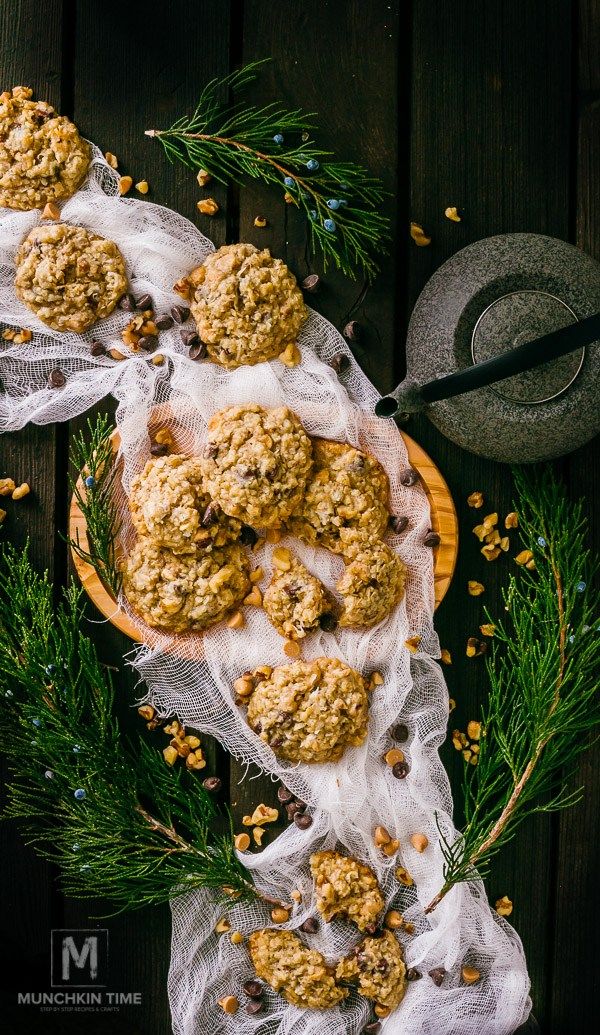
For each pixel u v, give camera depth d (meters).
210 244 1.01
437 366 0.95
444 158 1.02
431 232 1.03
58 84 1.01
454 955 1.01
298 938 1.01
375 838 1.01
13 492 1.03
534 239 0.95
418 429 1.03
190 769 1.03
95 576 0.99
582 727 0.99
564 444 0.96
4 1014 1.03
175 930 1.02
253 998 1.02
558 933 1.05
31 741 1.01
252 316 0.98
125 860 1.03
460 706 1.04
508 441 0.95
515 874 1.05
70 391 1.00
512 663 1.01
